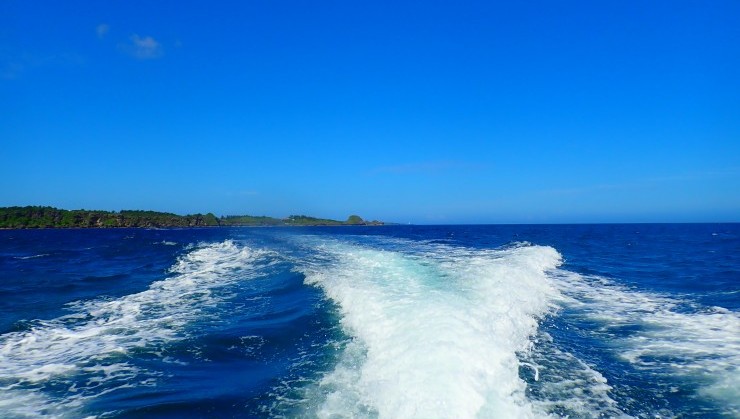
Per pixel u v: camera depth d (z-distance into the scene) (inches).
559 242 1477.6
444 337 236.5
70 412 208.8
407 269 559.8
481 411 173.5
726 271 703.1
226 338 321.1
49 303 473.1
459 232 2696.9
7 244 1707.7
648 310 403.5
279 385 224.8
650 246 1330.0
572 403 201.9
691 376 241.8
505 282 434.9
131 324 370.6
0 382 245.9
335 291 430.9
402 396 184.7
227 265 754.2
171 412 206.4
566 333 321.7
